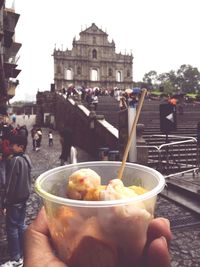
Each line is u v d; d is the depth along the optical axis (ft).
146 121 66.18
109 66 254.06
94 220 2.66
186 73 347.56
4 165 23.12
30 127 152.56
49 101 145.38
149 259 2.70
